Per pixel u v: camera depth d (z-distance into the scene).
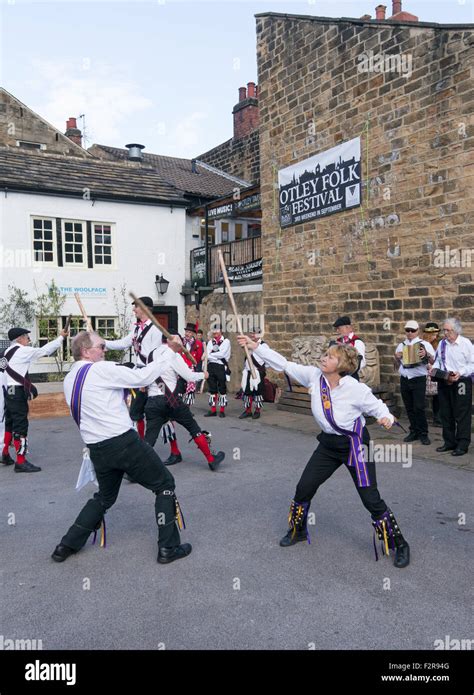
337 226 10.92
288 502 5.38
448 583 3.65
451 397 7.08
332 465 4.14
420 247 9.26
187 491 5.79
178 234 16.77
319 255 11.42
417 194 9.27
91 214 15.47
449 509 5.09
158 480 4.10
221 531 4.65
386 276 9.91
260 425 9.68
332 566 3.94
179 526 4.20
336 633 3.09
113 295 15.77
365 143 10.18
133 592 3.61
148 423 6.37
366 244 10.28
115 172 16.77
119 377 3.94
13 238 14.40
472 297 8.48
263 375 10.27
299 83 11.71
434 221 9.01
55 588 3.69
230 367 14.47
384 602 3.41
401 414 9.72
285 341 12.51
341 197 10.77
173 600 3.49
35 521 5.04
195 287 15.93
